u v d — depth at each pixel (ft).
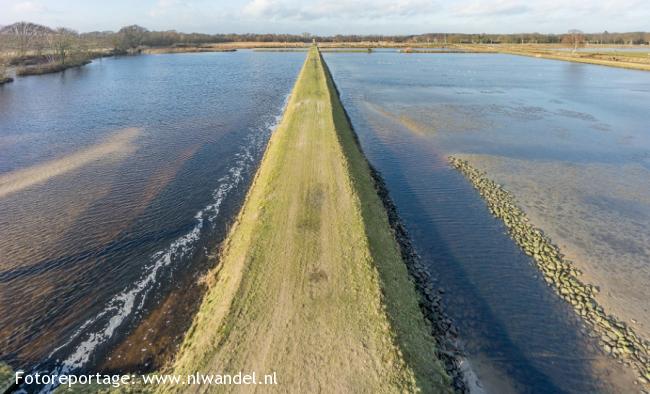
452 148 89.81
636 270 46.75
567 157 83.87
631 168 77.92
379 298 35.96
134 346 35.45
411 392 27.30
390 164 81.51
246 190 67.82
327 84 149.07
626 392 32.24
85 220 56.75
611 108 131.44
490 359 35.19
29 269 45.96
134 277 44.98
